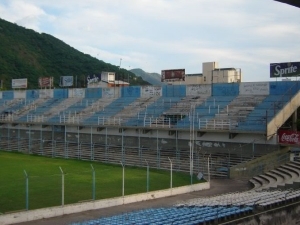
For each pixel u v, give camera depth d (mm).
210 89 58562
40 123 63812
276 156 39812
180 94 61500
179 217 19938
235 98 54938
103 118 57625
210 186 34906
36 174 39500
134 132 53719
